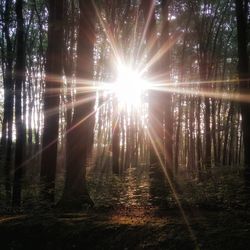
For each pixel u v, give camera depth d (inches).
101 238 327.9
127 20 938.7
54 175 524.7
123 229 330.0
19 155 551.5
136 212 416.2
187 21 1108.5
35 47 1111.6
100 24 878.4
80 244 329.1
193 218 351.3
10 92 815.7
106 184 560.1
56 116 536.4
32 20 1035.3
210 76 1130.0
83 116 477.1
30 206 461.7
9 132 801.6
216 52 1206.9
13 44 925.8
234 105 1285.7
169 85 527.8
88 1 486.0
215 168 502.6
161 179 486.9
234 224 319.0
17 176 540.7
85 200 462.0
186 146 1583.4
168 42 544.1
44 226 357.7
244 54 495.8
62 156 1211.2
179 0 1075.9
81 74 480.4
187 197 443.8
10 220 386.6
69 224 355.3
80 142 474.3
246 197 405.7
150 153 510.3
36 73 1202.0
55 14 544.1
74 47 850.8
